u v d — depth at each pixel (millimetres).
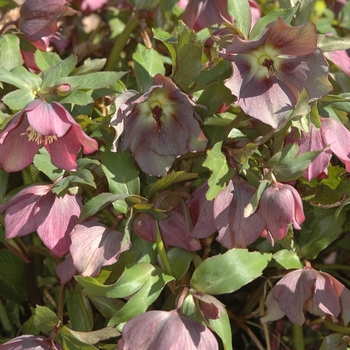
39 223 733
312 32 726
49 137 739
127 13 989
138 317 712
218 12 861
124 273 730
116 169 762
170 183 752
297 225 717
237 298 882
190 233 738
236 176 744
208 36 831
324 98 770
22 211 737
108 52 971
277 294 753
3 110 882
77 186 750
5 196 794
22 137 747
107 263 720
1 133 704
